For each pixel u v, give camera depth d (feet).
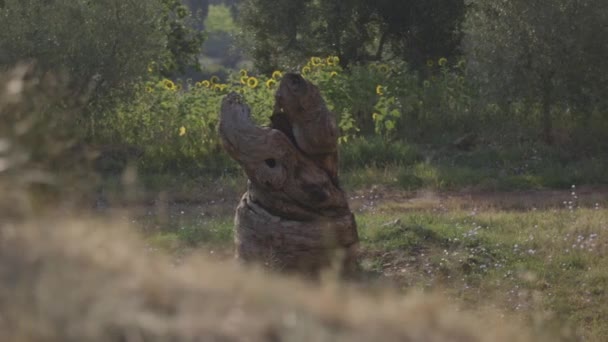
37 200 15.89
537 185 76.43
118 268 12.87
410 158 84.33
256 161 41.22
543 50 85.25
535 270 45.55
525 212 62.39
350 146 85.30
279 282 14.53
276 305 12.25
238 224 42.78
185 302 11.68
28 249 12.83
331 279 14.88
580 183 76.74
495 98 88.07
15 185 14.82
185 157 85.10
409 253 48.47
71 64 85.56
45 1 87.20
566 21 84.58
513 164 82.23
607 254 48.14
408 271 45.65
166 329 10.83
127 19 88.07
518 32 86.12
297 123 41.29
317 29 123.75
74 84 84.53
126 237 16.51
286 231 41.55
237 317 11.31
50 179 16.02
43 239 13.33
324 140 41.27
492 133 87.86
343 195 42.68
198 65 140.46
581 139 85.71
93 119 87.51
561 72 84.99
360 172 80.43
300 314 12.00
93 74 86.38
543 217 57.41
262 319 11.43
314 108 41.22
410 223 53.67
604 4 84.79
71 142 18.56
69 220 15.99
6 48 83.30
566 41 84.33
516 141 86.99
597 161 80.84
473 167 82.89
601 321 39.58
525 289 42.52
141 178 76.79
